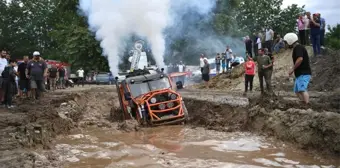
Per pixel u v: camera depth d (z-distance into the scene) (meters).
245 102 14.10
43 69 16.27
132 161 7.96
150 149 9.20
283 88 19.14
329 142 7.98
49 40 77.19
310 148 8.39
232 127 11.92
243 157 8.10
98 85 37.25
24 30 77.19
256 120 11.27
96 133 11.76
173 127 12.81
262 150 8.71
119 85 15.04
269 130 10.38
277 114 10.41
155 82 14.55
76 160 8.09
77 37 37.34
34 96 16.25
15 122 10.54
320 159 7.75
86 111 17.19
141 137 10.99
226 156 8.24
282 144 9.20
